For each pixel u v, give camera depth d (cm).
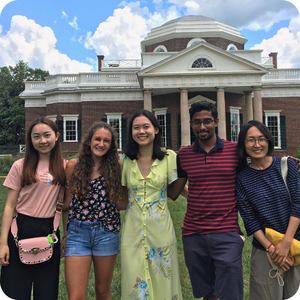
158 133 290
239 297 253
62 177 276
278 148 2150
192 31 2573
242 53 2191
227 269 254
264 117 2177
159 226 271
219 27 2595
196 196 279
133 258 264
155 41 2716
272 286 250
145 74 1856
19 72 4800
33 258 250
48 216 269
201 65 1909
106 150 279
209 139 287
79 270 254
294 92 2169
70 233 265
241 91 2056
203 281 280
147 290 258
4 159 1970
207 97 2048
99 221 266
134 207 277
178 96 2069
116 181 277
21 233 258
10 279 249
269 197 257
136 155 289
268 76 2234
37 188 266
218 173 274
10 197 264
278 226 252
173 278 268
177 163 300
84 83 2230
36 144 266
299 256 240
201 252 274
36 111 2430
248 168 277
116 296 350
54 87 2302
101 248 264
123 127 2175
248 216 262
